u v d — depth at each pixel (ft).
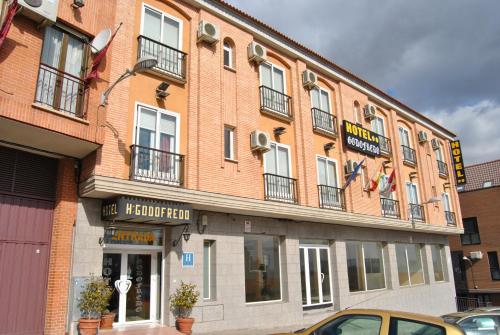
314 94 55.88
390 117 70.28
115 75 34.19
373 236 60.95
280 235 46.85
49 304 30.19
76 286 30.50
